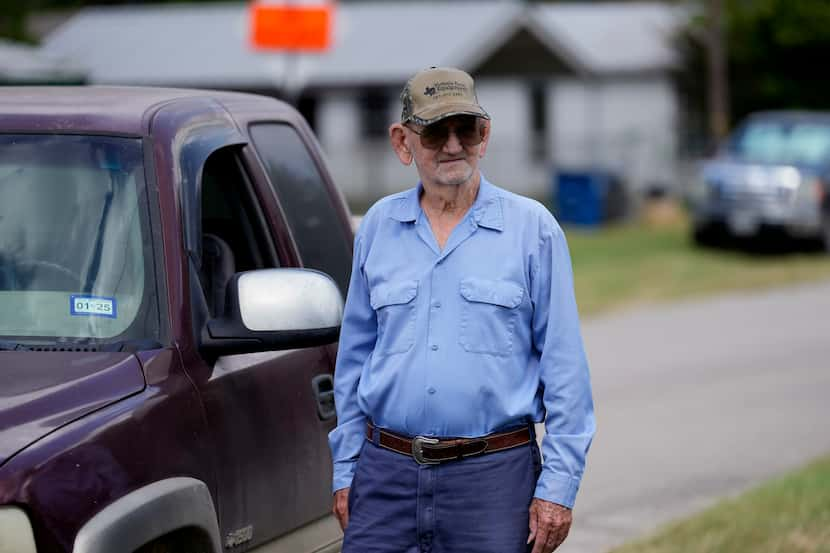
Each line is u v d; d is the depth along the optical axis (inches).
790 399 683.4
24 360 233.0
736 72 2400.3
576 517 466.9
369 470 242.4
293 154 318.0
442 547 239.3
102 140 260.5
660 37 2487.7
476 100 238.2
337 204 328.5
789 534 422.3
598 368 781.3
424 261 239.1
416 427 237.6
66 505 212.8
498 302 236.1
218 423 250.2
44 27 2477.9
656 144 2273.6
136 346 241.1
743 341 879.7
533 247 239.1
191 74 2321.6
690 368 777.6
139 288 247.0
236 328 247.9
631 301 1077.8
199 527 239.5
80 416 222.5
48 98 276.4
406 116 236.2
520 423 240.7
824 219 1392.7
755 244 1496.1
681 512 472.4
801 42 2283.5
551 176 2114.9
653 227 1785.2
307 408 283.1
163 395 236.8
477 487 236.7
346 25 2389.3
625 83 2399.1
